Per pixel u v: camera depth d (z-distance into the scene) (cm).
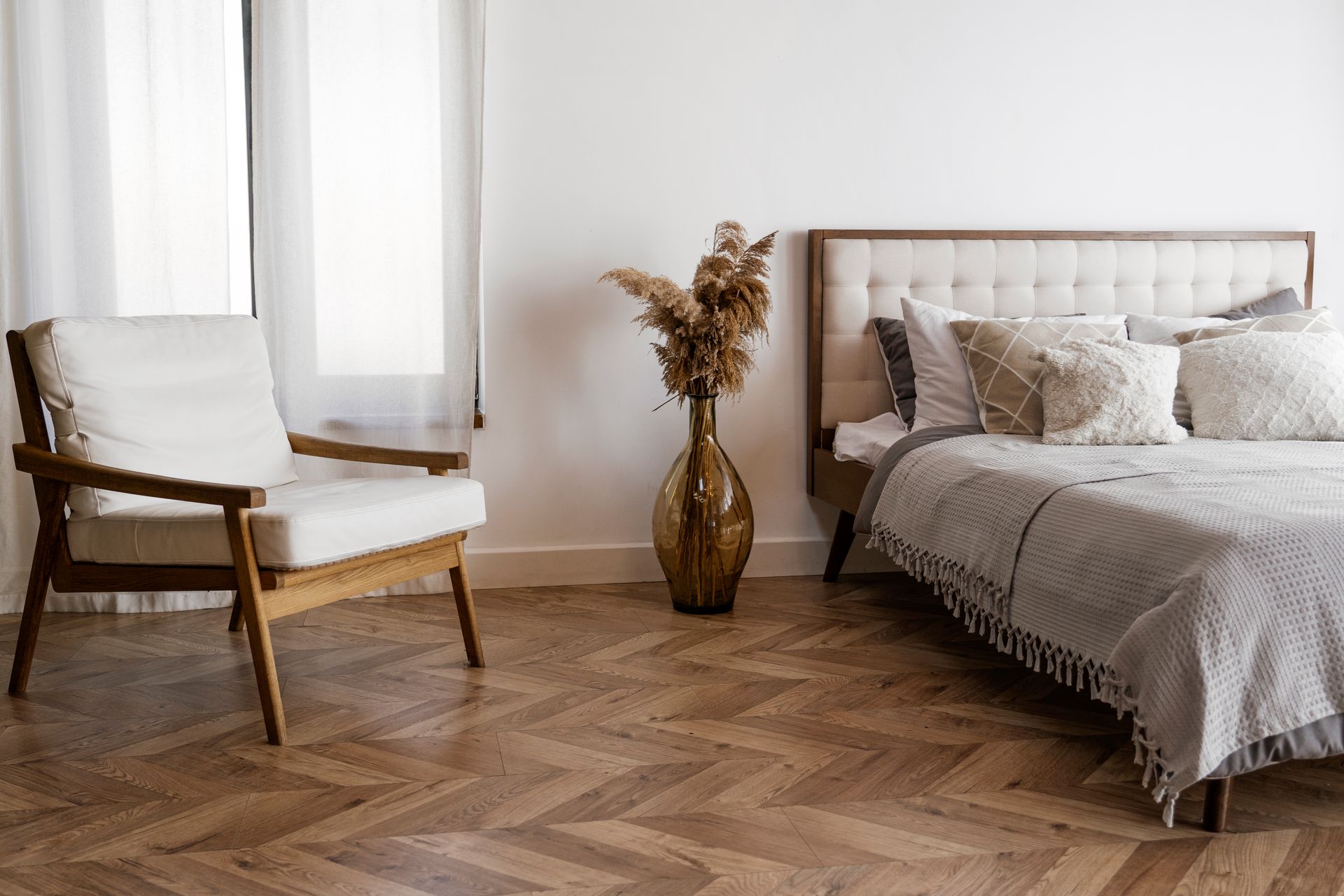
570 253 354
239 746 225
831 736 233
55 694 255
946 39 371
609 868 176
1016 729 238
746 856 180
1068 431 294
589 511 364
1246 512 204
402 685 263
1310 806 200
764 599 346
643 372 362
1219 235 388
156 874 173
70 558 251
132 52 316
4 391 319
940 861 179
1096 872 175
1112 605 207
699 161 358
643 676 271
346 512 235
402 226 335
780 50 360
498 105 345
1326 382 301
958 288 370
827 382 365
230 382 290
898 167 372
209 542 230
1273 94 396
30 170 314
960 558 262
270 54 324
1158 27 385
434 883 171
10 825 189
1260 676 182
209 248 326
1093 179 386
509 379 354
